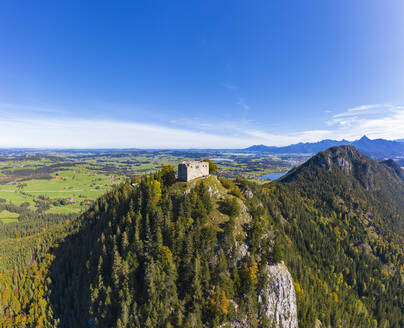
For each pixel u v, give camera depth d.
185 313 78.06
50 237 166.50
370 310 167.62
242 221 105.06
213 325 76.38
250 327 82.12
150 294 79.25
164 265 84.56
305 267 154.75
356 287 183.50
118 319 75.50
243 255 92.56
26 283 124.56
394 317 165.50
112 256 93.38
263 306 87.69
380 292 181.88
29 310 109.88
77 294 101.25
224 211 106.94
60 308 108.25
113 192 161.12
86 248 118.25
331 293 154.62
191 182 123.38
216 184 126.00
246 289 86.00
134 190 126.69
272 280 93.38
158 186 116.12
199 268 83.81
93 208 168.75
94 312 85.12
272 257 98.62
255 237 98.00
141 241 91.25
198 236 90.44
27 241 176.62
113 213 115.75
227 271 87.81
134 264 87.31
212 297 80.62
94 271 97.69
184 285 83.50
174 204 104.50
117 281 85.00
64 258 132.25
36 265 136.00
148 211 102.38
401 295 181.75
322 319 123.00
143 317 76.88
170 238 90.38
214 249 90.75
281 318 92.19
